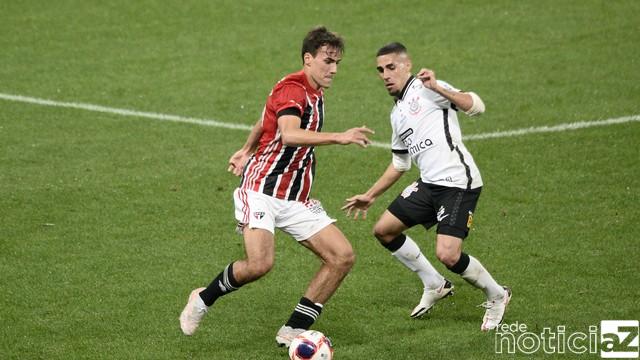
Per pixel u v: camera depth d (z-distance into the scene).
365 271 29.50
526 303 27.14
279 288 28.55
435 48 50.69
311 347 22.95
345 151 39.47
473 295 28.12
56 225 32.81
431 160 25.83
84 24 55.38
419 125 25.72
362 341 25.30
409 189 26.66
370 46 51.38
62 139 41.09
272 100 24.19
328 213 34.00
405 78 25.88
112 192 35.69
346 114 43.56
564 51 49.38
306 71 24.22
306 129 24.27
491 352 24.42
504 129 41.12
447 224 25.48
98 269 29.58
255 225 24.39
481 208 33.88
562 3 55.41
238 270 24.08
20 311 26.88
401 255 26.58
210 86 47.25
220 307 27.38
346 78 47.69
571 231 31.80
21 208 34.19
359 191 35.91
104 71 49.28
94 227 32.72
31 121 43.12
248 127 42.50
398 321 26.44
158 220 33.34
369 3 56.91
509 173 36.84
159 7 57.38
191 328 24.45
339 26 54.09
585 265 29.34
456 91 24.91
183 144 40.62
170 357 24.50
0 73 49.03
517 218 32.97
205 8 57.12
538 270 29.17
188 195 35.47
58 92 46.59
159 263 30.06
